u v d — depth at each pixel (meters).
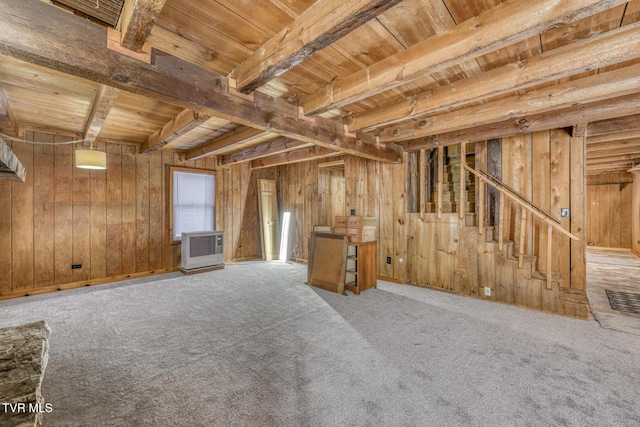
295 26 1.63
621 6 1.55
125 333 2.69
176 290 4.13
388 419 1.60
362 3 1.27
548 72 1.98
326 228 4.88
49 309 3.32
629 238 8.29
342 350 2.38
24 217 3.92
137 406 1.70
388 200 4.83
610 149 5.18
